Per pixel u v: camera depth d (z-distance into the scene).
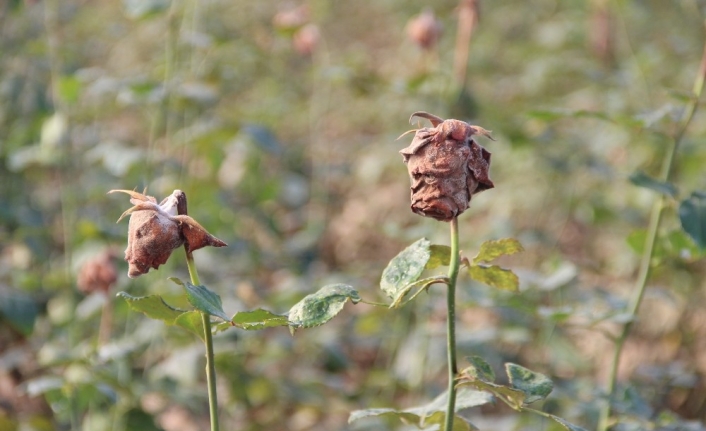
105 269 1.64
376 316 2.01
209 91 2.10
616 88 3.02
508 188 2.83
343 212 3.11
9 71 2.71
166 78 2.10
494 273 1.28
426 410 1.32
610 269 2.57
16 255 2.37
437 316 2.31
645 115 1.54
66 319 2.04
